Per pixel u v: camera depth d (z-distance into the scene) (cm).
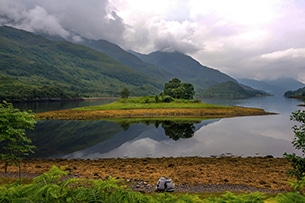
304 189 1828
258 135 5903
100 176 2584
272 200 392
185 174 2672
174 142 5159
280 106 15825
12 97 15662
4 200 365
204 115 9788
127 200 360
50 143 5019
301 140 1349
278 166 3081
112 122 7950
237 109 11062
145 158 3688
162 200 407
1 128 1623
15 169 2866
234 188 2230
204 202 416
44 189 373
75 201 361
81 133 6112
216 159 3553
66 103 17425
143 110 10338
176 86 15700
